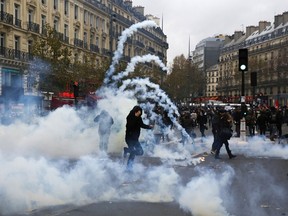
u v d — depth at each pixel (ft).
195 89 329.11
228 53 387.14
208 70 489.26
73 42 175.42
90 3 191.11
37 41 134.41
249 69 291.58
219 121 52.03
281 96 263.08
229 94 366.22
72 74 135.74
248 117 93.56
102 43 207.51
